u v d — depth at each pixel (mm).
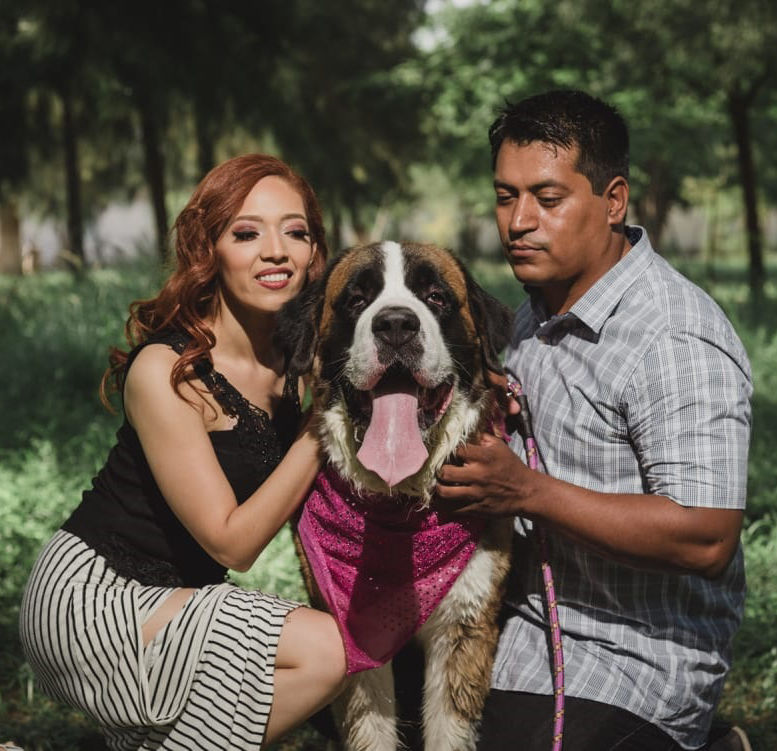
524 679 3096
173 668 2904
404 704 3578
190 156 23047
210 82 16922
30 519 5613
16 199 29422
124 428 3268
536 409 3146
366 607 3016
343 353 3094
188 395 3107
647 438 2873
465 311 3223
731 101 17562
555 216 2988
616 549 2775
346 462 3051
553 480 2805
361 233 32750
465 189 33781
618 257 3133
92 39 16094
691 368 2826
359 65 25594
